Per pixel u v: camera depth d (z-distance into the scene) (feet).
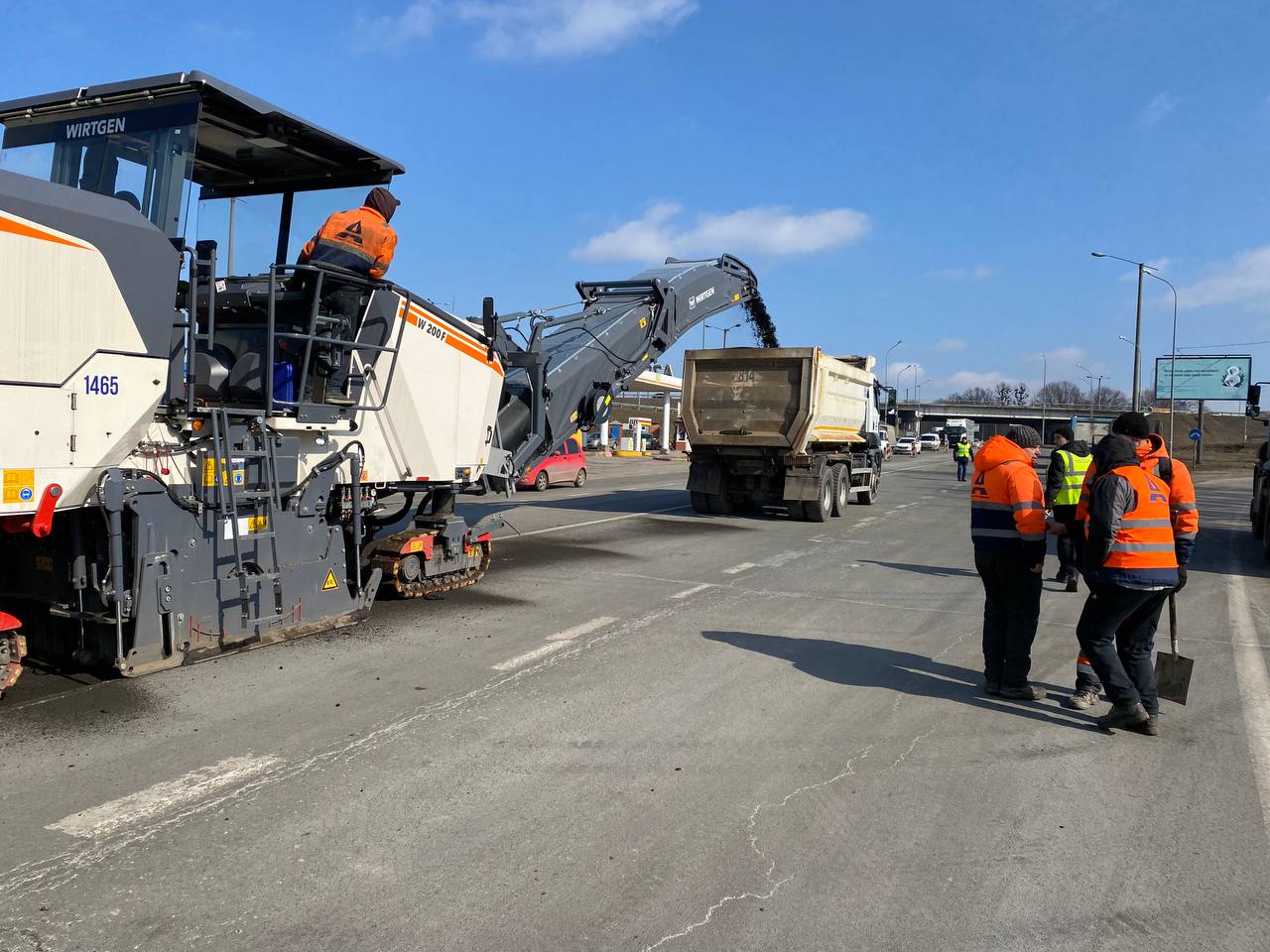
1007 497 19.31
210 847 12.19
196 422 19.54
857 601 30.45
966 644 24.80
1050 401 501.56
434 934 10.29
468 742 16.34
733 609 28.55
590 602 29.01
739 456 56.95
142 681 19.15
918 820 13.57
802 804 14.03
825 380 56.03
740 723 17.75
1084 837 13.12
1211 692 20.59
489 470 29.89
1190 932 10.70
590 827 13.08
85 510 18.40
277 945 10.00
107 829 12.62
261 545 21.34
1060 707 19.31
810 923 10.71
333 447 23.30
